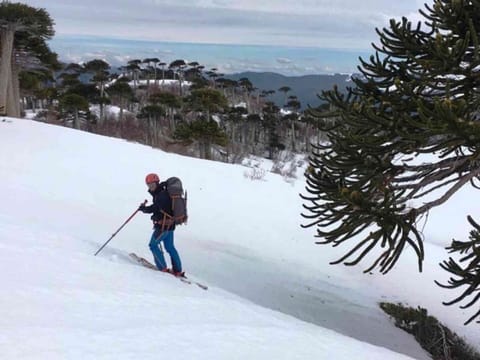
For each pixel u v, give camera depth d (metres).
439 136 6.24
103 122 49.06
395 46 6.75
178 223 6.77
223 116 61.00
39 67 28.50
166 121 61.62
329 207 6.41
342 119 6.52
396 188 6.79
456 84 6.00
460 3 6.03
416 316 9.75
